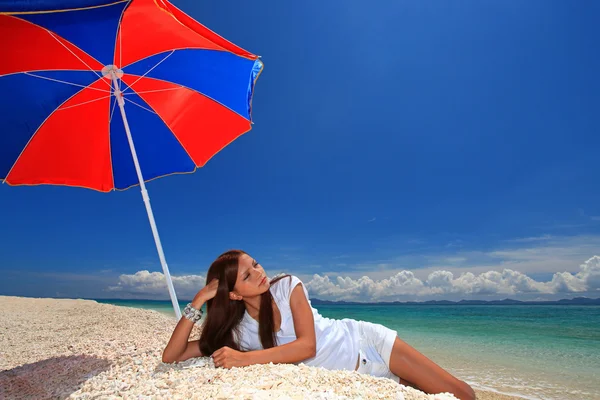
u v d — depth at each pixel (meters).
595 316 17.52
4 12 3.19
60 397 2.36
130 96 4.99
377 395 1.95
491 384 5.03
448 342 9.63
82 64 4.24
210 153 5.59
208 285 2.87
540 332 11.65
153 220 4.60
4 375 3.31
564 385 4.95
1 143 4.39
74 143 4.87
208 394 1.86
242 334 2.91
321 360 2.71
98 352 3.89
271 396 1.76
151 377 2.50
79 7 3.38
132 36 4.05
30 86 4.27
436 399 1.96
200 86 5.00
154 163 5.52
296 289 2.79
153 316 8.39
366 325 2.89
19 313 10.21
